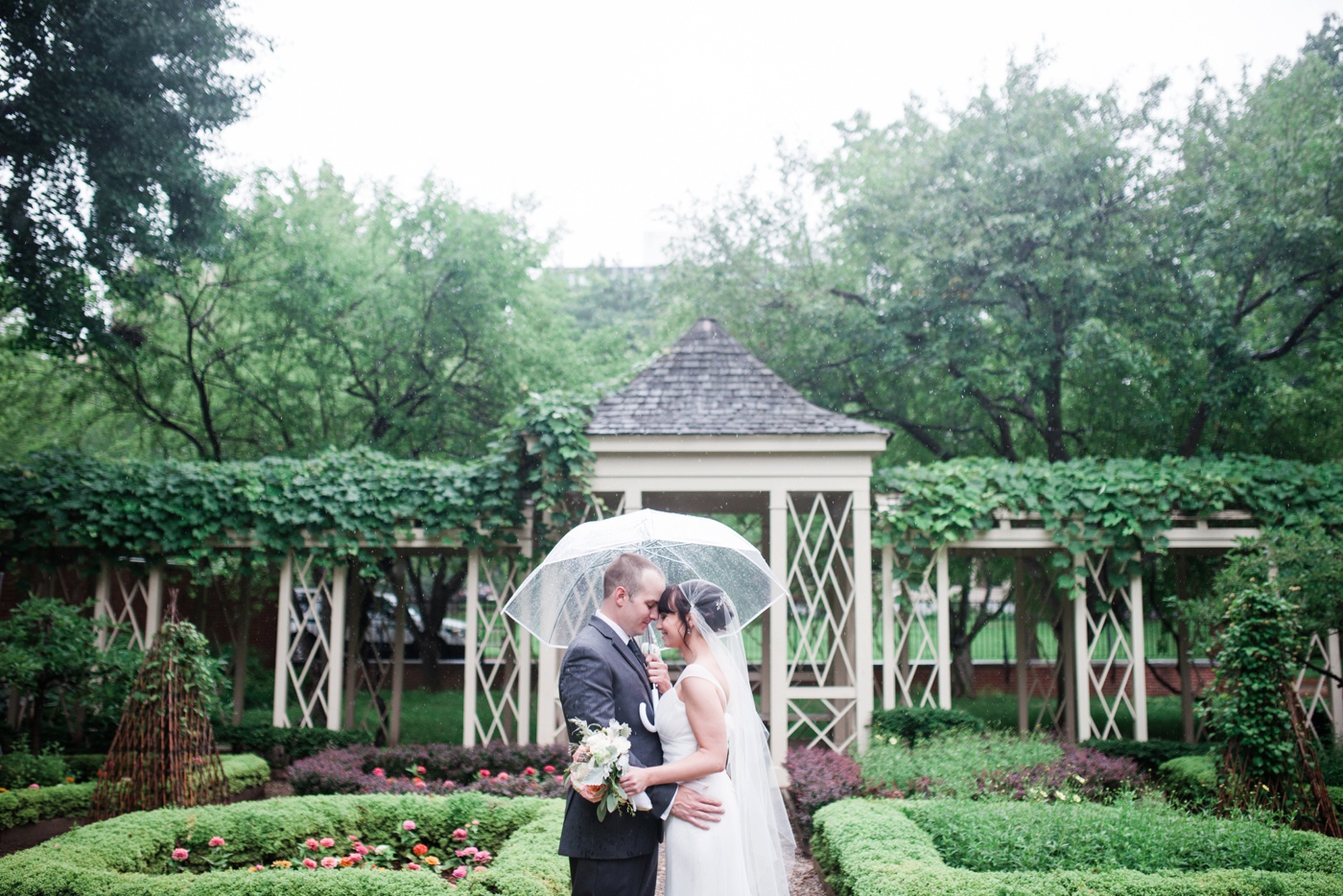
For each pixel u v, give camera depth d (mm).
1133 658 9883
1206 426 14359
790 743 11055
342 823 5656
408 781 7723
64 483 9836
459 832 5637
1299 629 7391
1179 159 13539
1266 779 6629
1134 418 14070
